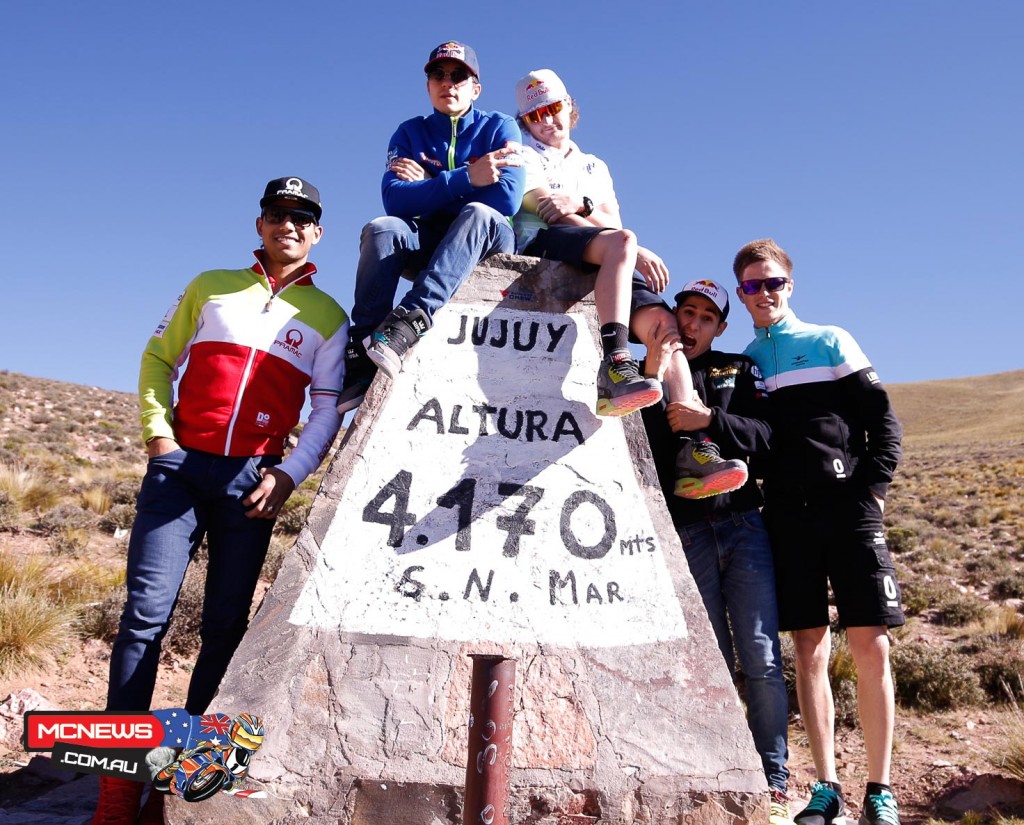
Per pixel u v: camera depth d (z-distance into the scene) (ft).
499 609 11.08
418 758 10.25
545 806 10.38
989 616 41.78
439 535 11.32
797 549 13.44
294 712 10.28
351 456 11.48
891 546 67.77
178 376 12.55
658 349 12.57
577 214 13.62
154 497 11.48
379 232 12.42
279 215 12.25
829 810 12.48
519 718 10.67
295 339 12.19
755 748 11.44
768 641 12.92
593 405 12.28
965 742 23.58
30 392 139.95
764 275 14.23
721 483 11.98
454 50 12.74
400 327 10.96
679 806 10.52
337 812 10.00
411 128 13.32
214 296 12.17
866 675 12.91
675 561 11.72
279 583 10.78
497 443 11.85
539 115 14.05
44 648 21.40
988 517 85.10
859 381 13.42
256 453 11.80
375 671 10.57
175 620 24.26
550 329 12.52
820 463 13.17
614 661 11.07
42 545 36.01
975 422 315.78
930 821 17.79
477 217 11.93
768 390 14.10
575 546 11.57
